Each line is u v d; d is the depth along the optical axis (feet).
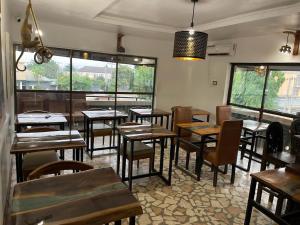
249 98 16.38
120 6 11.67
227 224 8.07
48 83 16.46
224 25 12.78
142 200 9.27
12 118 12.79
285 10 9.89
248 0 9.58
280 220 6.49
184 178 11.41
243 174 12.25
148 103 20.36
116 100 18.99
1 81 6.83
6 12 9.55
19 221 3.75
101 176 5.39
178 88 20.86
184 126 12.17
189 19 13.37
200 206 9.09
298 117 12.44
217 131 11.21
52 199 4.40
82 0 9.91
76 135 9.09
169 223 7.95
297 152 7.29
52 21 14.71
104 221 4.02
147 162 13.25
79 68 17.22
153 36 17.99
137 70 19.27
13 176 10.62
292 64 13.43
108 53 17.78
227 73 17.42
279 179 6.37
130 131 10.41
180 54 9.38
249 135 13.96
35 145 7.75
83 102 17.84
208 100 19.02
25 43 7.73
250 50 15.55
